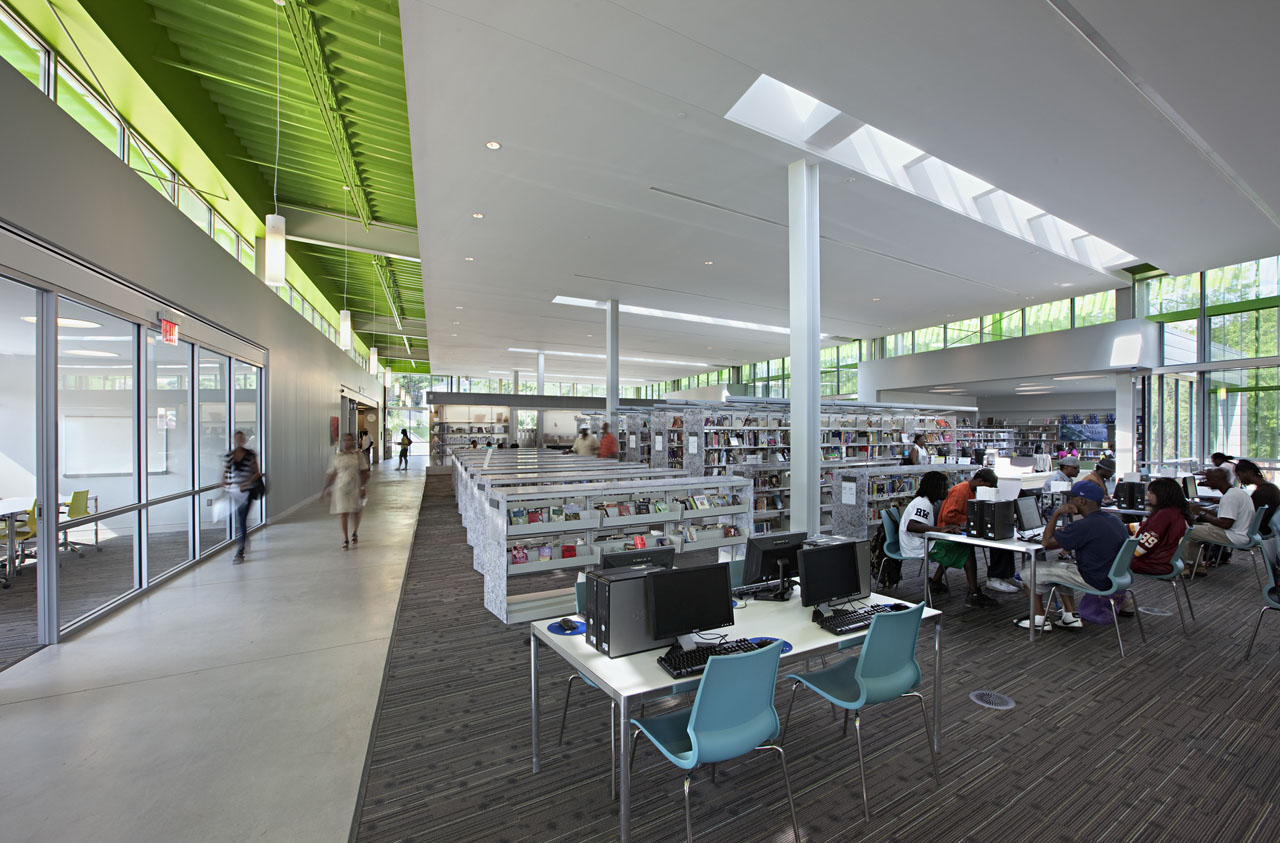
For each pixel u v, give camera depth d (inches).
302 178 319.3
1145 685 137.9
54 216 140.3
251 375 310.0
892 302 436.1
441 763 104.2
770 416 375.2
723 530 220.1
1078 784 99.5
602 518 196.1
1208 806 93.7
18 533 150.8
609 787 98.0
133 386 185.3
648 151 209.2
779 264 345.4
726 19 140.6
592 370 965.2
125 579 188.4
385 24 179.3
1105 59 151.3
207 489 247.0
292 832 83.8
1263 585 228.8
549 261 342.3
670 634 95.8
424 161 217.0
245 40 198.4
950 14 136.5
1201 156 204.2
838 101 173.2
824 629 105.9
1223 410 394.9
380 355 994.7
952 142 195.9
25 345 143.2
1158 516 181.2
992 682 139.6
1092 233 282.2
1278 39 140.1
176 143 223.0
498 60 158.1
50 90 165.6
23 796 90.4
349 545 290.4
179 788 93.4
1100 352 423.2
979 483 216.5
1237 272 384.8
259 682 132.5
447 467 682.2
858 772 102.7
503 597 179.8
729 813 91.4
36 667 138.6
